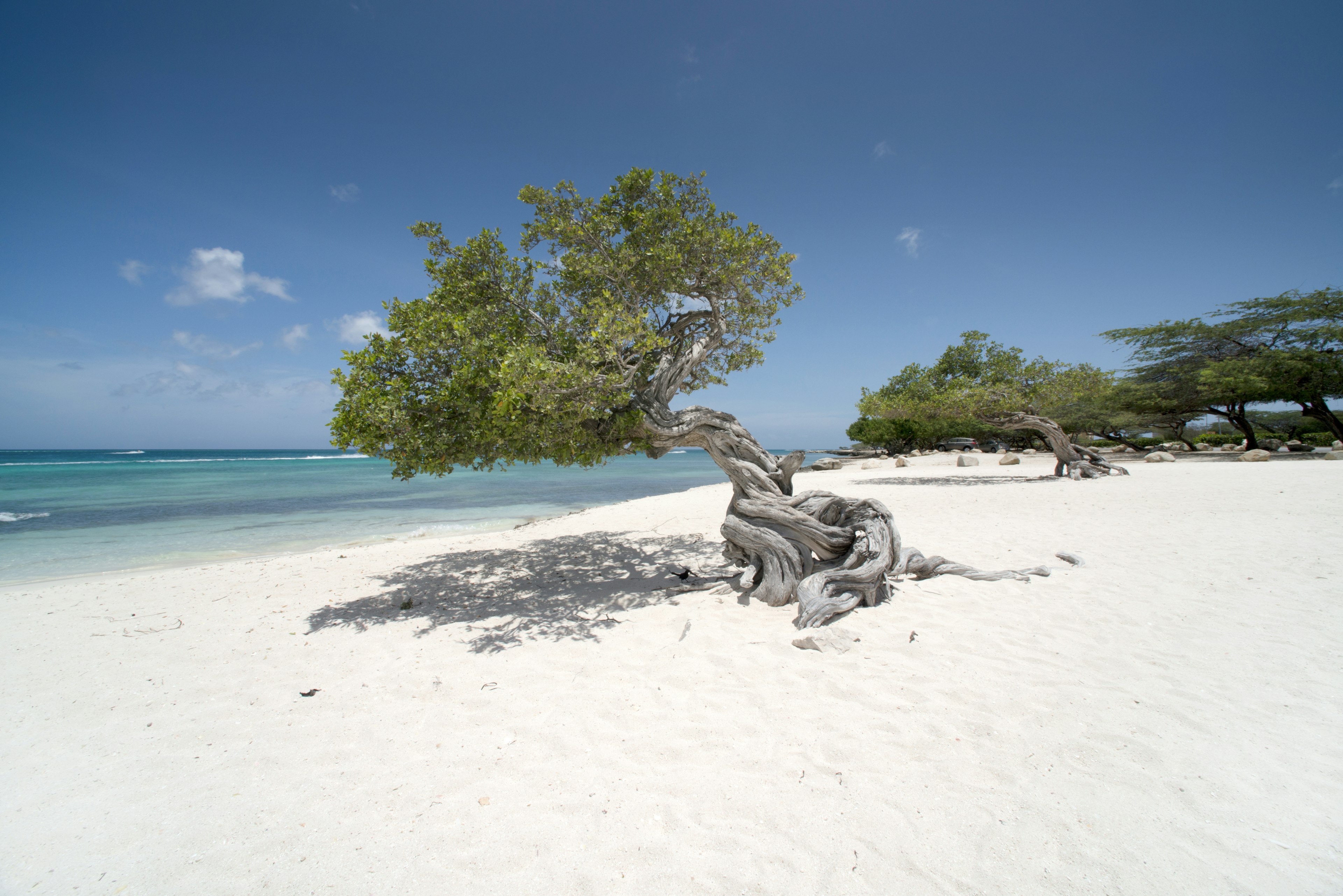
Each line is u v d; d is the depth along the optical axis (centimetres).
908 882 272
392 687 512
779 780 353
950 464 3312
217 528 1619
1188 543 888
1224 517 1077
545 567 990
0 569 1116
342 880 286
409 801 347
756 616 666
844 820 315
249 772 385
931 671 494
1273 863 271
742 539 751
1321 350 2569
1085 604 646
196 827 330
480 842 309
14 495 2409
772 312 956
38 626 707
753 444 786
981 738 389
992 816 313
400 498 2433
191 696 506
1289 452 2764
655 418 768
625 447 807
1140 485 1653
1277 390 2547
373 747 412
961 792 335
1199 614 592
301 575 971
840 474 2870
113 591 880
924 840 298
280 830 325
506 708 462
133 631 688
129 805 352
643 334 708
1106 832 297
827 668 508
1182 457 2934
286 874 291
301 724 450
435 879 284
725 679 498
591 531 1341
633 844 304
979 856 286
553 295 872
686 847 300
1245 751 361
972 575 770
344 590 872
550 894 272
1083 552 879
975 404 1958
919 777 350
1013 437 5303
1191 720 398
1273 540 875
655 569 944
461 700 481
